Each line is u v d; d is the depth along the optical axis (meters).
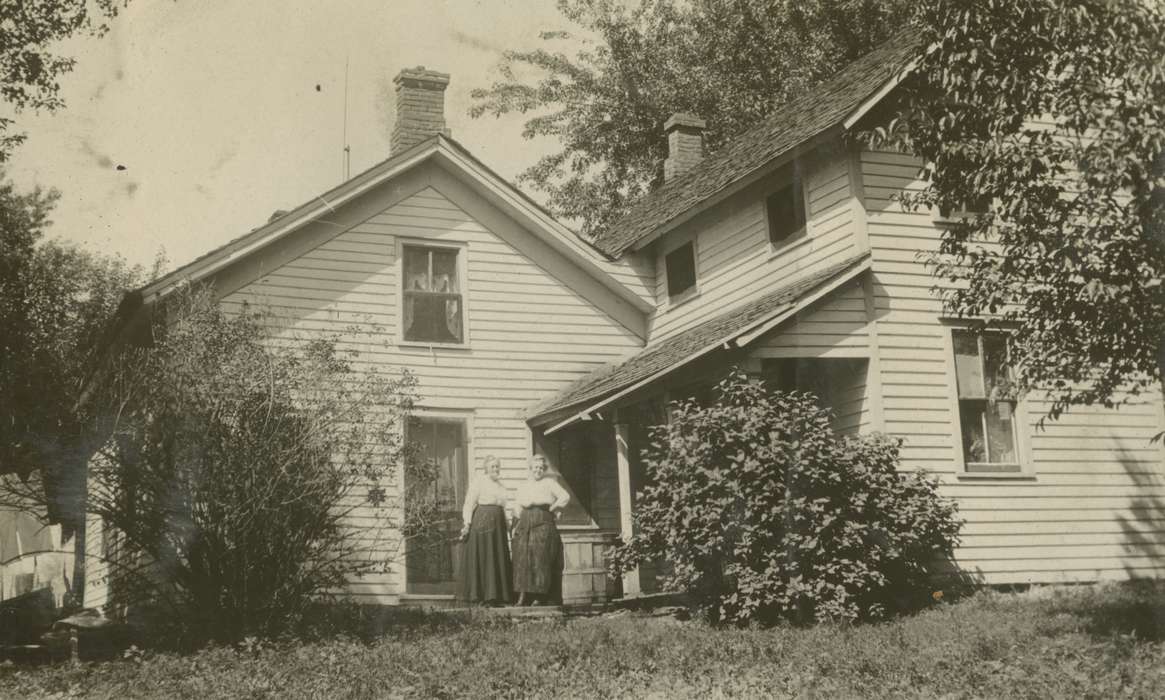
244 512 10.70
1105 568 14.63
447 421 17.47
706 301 17.94
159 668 9.80
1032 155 8.67
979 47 8.90
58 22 19.30
